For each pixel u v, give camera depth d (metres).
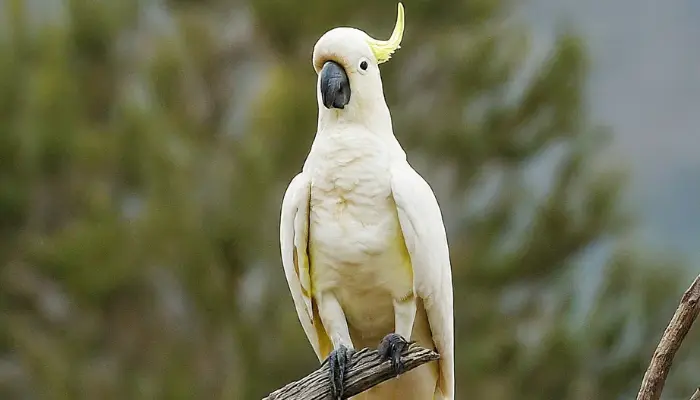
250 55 17.08
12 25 16.09
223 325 14.59
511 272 15.30
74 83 15.68
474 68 15.97
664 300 14.95
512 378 14.68
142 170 14.85
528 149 16.05
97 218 14.76
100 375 15.08
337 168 6.66
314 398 6.38
